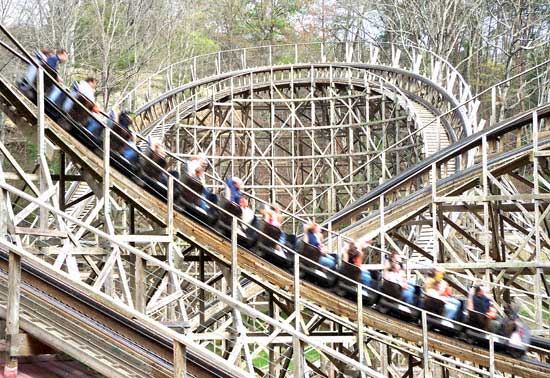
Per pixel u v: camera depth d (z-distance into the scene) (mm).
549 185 24516
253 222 20000
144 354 11391
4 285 11344
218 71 45031
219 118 45594
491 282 25203
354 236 25656
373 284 20125
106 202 17969
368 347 26844
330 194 39312
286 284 19750
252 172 40094
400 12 68812
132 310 10234
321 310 19109
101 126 18578
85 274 21453
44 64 19094
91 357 10250
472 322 19906
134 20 56656
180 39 65250
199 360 12188
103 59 53031
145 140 21312
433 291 20734
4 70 38344
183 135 43656
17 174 16797
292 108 41750
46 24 51969
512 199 23812
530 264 23094
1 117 45250
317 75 45969
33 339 10336
